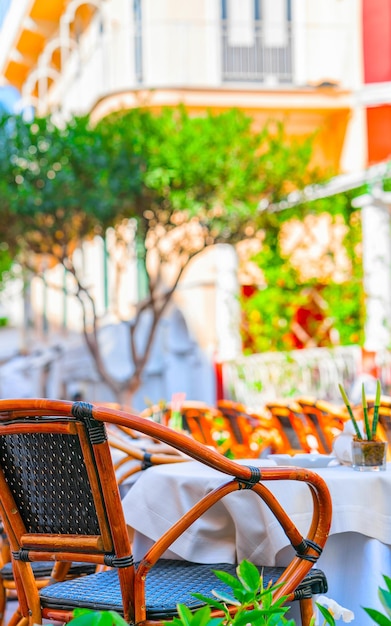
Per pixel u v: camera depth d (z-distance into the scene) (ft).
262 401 43.78
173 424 19.07
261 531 10.72
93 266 61.16
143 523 11.41
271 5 51.98
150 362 48.52
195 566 10.90
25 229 39.34
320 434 19.74
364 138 50.37
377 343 41.06
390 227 41.83
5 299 66.64
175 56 50.08
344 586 11.26
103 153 38.34
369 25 51.03
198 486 11.00
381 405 17.28
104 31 54.60
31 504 9.65
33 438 9.30
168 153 38.50
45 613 9.73
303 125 51.47
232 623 6.77
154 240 41.04
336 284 47.55
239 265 47.67
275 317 47.50
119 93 47.85
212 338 48.49
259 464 12.39
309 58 51.70
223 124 39.37
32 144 39.04
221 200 39.09
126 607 9.03
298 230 48.60
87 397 51.52
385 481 11.18
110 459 8.84
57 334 73.46
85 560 9.21
